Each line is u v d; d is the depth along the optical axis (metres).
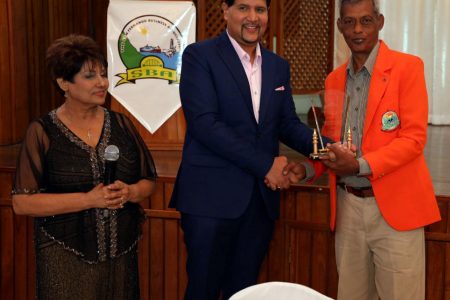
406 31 7.04
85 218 2.02
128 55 4.16
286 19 5.86
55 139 1.99
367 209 2.12
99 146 2.04
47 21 5.18
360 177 2.12
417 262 2.12
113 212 2.07
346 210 2.18
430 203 2.10
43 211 1.95
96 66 1.96
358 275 2.23
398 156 1.97
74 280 2.03
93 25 6.07
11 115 4.46
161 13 4.15
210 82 2.13
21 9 4.57
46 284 2.03
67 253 2.02
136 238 2.18
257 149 2.14
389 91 2.02
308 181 2.29
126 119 2.18
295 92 6.22
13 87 4.45
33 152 1.97
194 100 2.13
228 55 2.15
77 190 2.00
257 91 2.21
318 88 6.52
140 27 4.15
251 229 2.27
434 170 3.62
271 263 3.06
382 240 2.13
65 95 2.03
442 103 7.03
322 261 2.97
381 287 2.18
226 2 2.15
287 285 1.16
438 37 6.96
